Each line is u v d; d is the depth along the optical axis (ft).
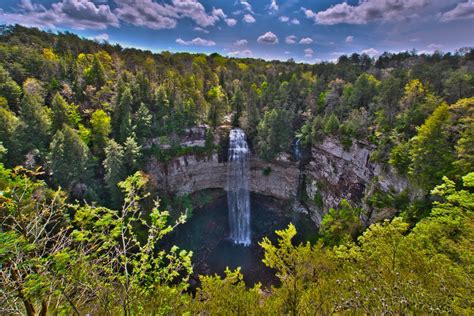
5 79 172.55
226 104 251.19
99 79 218.38
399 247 48.26
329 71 317.83
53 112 159.74
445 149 100.22
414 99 151.43
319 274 43.98
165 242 163.94
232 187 220.02
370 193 140.87
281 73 361.92
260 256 168.04
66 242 23.32
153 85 223.30
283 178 210.18
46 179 137.39
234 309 41.42
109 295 25.94
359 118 166.30
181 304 34.35
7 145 128.88
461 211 49.52
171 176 194.29
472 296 33.91
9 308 20.35
